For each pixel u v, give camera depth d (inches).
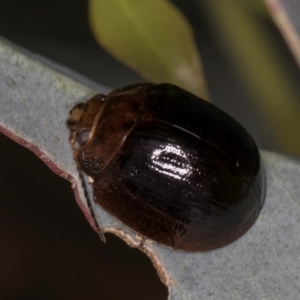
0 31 3.7
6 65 3.1
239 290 3.2
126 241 3.2
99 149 3.1
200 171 3.1
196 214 3.1
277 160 3.2
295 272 3.2
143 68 3.3
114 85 3.7
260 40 3.5
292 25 3.2
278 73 3.5
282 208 3.2
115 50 3.3
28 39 3.7
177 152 3.1
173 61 3.3
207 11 3.5
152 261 3.2
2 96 3.1
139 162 3.1
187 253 3.2
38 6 3.8
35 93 3.1
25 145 3.1
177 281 3.2
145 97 3.2
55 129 3.1
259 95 3.5
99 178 3.2
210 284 3.2
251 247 3.2
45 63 3.2
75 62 3.7
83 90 3.2
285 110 3.5
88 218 3.1
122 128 3.1
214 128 3.1
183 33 3.3
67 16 3.8
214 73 3.8
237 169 3.1
